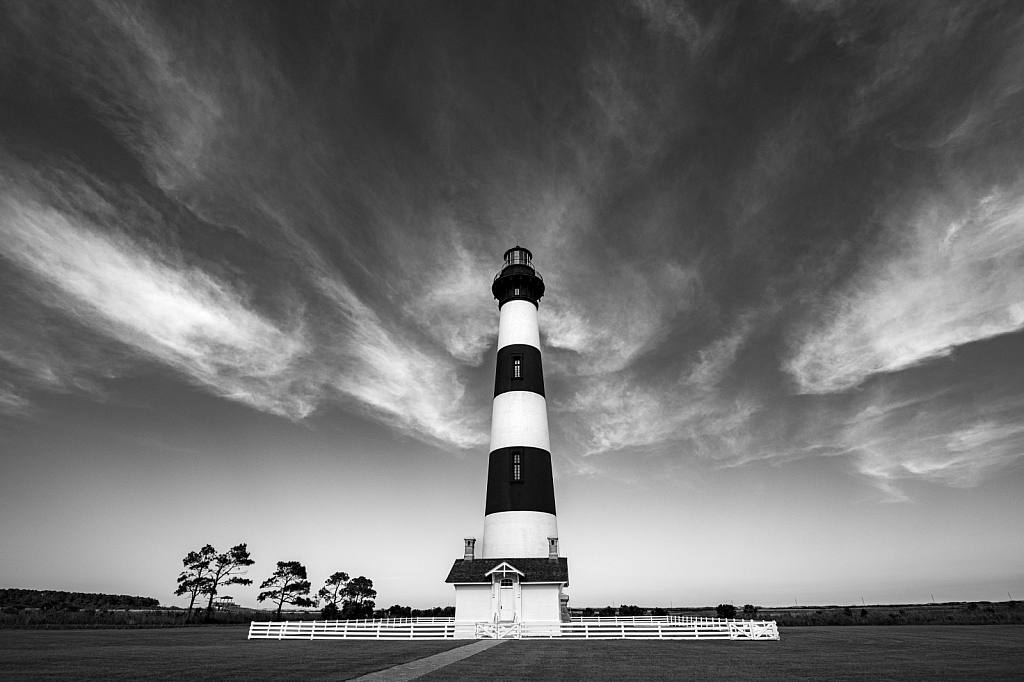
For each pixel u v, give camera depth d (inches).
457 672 719.1
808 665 834.2
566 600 1674.5
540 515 1572.3
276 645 1240.8
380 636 1475.1
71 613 2657.5
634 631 1409.9
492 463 1659.7
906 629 2237.9
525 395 1710.1
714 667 792.9
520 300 1871.3
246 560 3218.5
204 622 2925.7
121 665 824.9
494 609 1456.7
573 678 668.1
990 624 2770.7
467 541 1600.6
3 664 845.2
